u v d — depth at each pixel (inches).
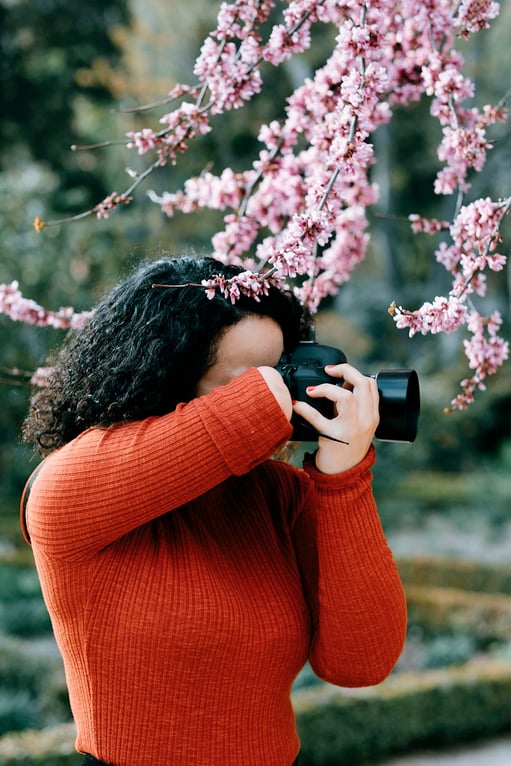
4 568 348.5
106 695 52.1
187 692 51.3
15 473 429.4
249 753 52.7
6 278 346.0
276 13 402.0
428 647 280.8
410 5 67.6
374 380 53.2
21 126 563.2
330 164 57.2
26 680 237.9
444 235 650.8
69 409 56.0
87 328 57.9
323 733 207.3
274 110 573.6
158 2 600.4
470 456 587.8
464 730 225.5
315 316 73.2
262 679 52.9
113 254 362.0
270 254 52.9
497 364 62.7
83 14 574.9
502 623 286.8
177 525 53.9
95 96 607.2
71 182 588.1
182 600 51.0
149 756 51.7
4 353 301.6
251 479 59.9
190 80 607.2
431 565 356.5
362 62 58.1
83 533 50.1
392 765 211.8
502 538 472.4
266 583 54.6
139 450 49.1
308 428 52.6
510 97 65.9
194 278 54.8
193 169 593.9
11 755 169.0
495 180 556.1
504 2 522.6
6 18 543.8
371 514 52.7
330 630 54.5
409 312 54.0
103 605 51.5
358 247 73.4
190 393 54.5
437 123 626.2
